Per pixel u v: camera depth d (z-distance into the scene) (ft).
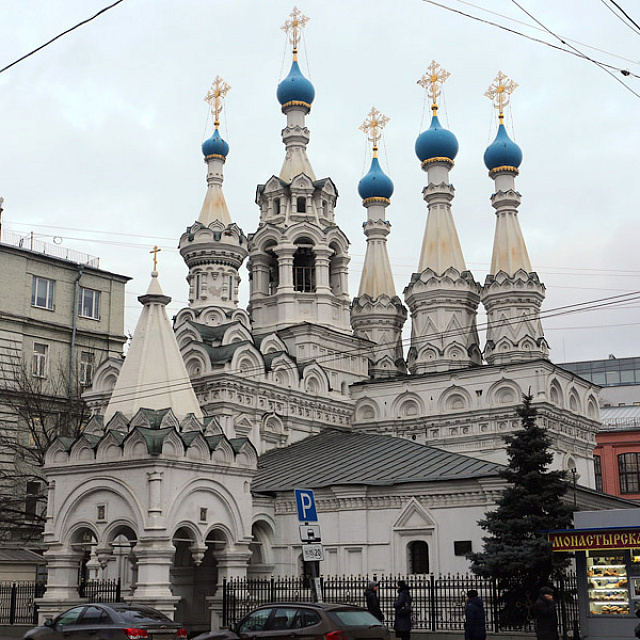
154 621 88.43
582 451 203.51
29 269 209.87
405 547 141.90
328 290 209.97
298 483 152.87
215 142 217.56
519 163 233.14
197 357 180.65
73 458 128.98
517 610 115.34
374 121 251.60
